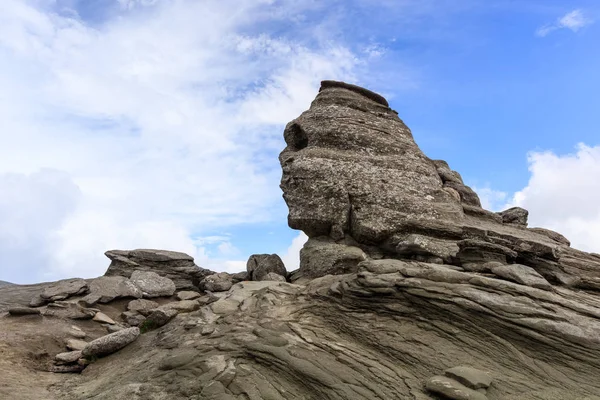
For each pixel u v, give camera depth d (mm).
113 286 25078
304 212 24750
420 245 20656
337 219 24016
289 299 18203
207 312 18109
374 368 12273
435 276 14945
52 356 17219
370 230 22656
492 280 14242
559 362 11773
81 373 15906
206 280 28656
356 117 28109
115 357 16766
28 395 13398
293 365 12414
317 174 25156
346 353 13172
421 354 12633
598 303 13727
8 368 15250
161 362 14109
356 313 15281
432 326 13734
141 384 13016
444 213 23375
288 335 14602
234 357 13523
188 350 14445
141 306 24297
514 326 12609
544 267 18672
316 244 24391
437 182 25797
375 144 26719
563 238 25578
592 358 11523
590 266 19609
